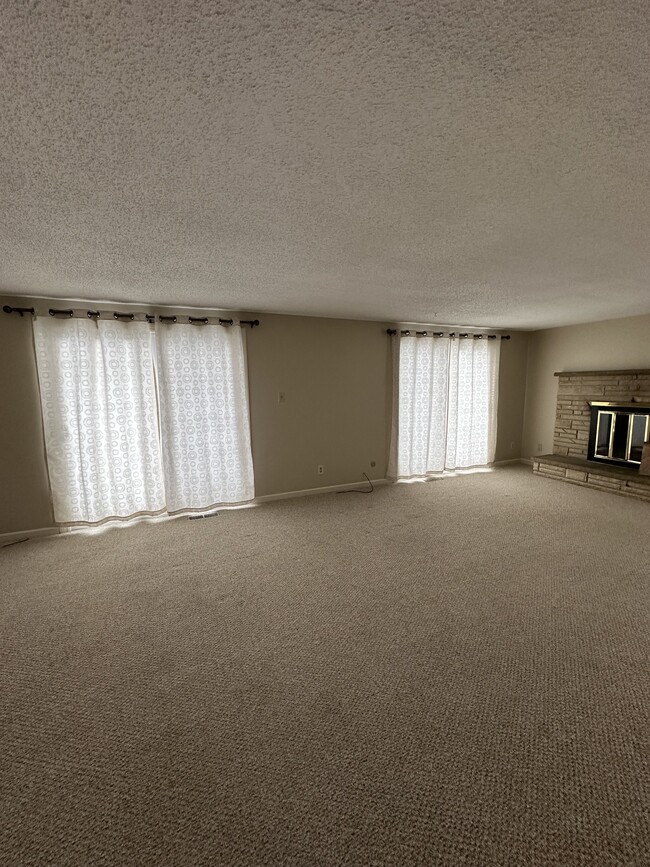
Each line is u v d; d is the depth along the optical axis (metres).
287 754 1.53
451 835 1.25
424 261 2.50
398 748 1.55
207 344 4.09
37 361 3.50
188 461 4.14
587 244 2.18
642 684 1.83
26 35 0.81
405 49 0.87
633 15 0.80
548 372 5.90
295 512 4.23
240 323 4.21
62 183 1.46
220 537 3.59
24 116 1.07
